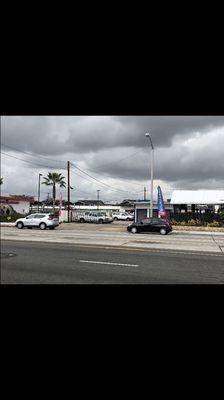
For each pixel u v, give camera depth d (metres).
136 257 12.05
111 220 50.59
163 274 9.15
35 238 19.64
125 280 8.38
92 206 84.69
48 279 8.41
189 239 21.78
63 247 14.80
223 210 38.66
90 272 9.33
